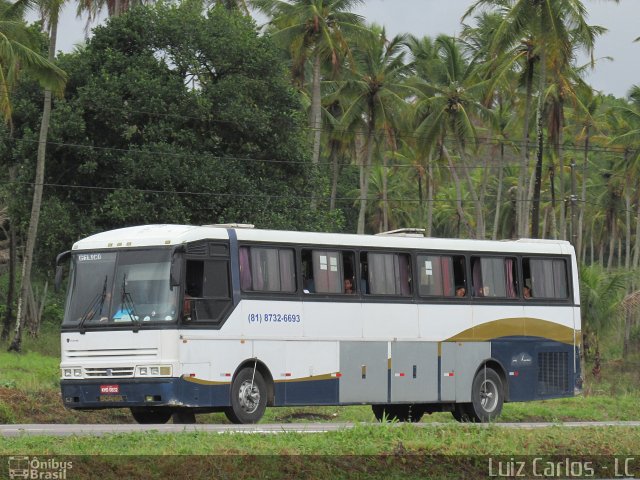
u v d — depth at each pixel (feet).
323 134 282.36
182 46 198.39
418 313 108.06
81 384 92.17
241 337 94.68
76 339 92.79
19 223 211.00
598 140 323.98
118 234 95.04
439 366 109.19
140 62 195.11
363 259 105.19
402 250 108.06
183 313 90.74
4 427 85.40
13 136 203.92
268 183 202.28
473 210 427.33
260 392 96.07
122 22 199.62
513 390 114.83
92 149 191.01
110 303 92.32
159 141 191.62
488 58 253.85
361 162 284.20
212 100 196.54
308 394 99.35
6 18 178.50
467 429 82.74
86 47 201.05
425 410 114.93
